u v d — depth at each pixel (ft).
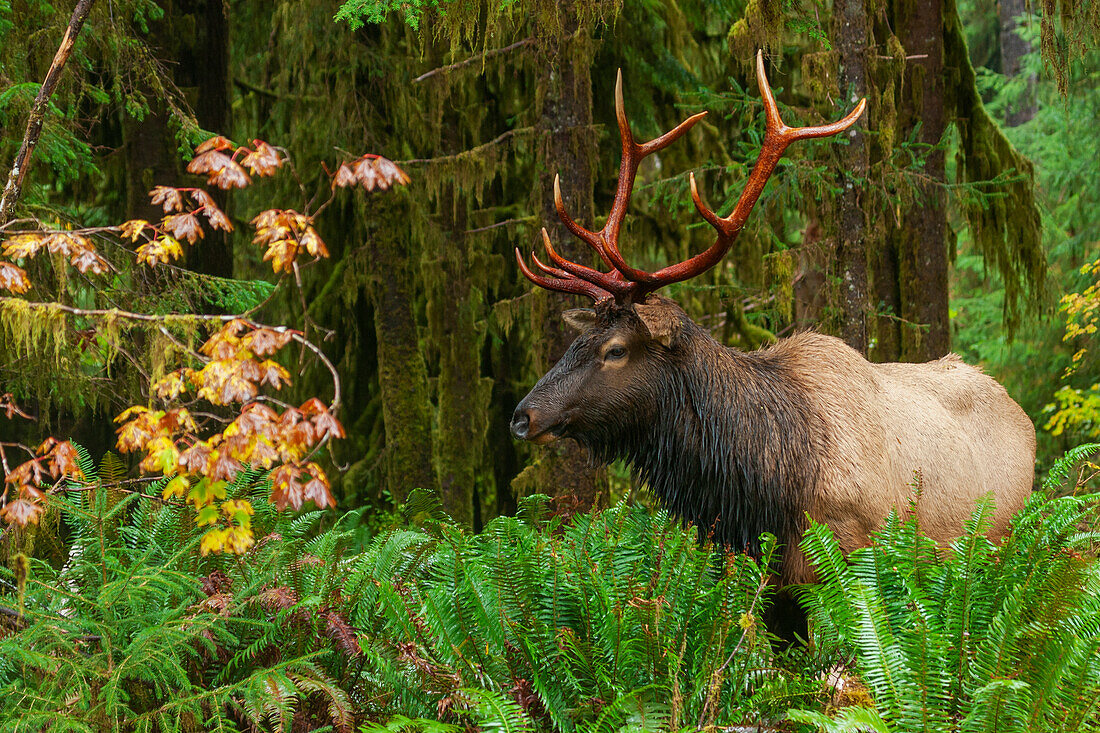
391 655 23.86
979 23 126.52
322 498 20.48
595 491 46.65
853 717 19.70
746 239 62.34
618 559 26.99
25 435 52.01
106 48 44.86
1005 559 24.67
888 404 30.53
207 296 41.65
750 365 29.58
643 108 62.69
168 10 54.03
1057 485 28.45
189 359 22.59
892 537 25.35
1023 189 58.65
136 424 20.63
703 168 51.93
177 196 22.65
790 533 28.30
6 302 22.66
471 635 24.31
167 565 24.48
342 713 21.80
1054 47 45.68
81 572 25.61
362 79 61.77
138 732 21.72
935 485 30.30
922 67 55.88
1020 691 20.49
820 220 49.88
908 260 56.08
